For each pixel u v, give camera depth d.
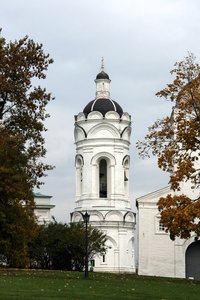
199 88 43.19
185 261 74.75
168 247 74.62
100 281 39.00
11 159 44.91
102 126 88.25
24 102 46.34
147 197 75.50
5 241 48.03
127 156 89.19
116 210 85.94
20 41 46.19
